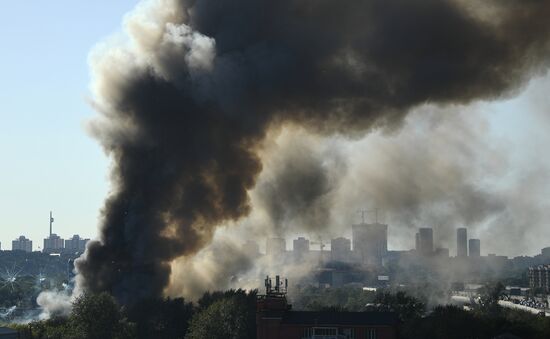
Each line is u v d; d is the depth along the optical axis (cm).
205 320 16812
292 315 15538
